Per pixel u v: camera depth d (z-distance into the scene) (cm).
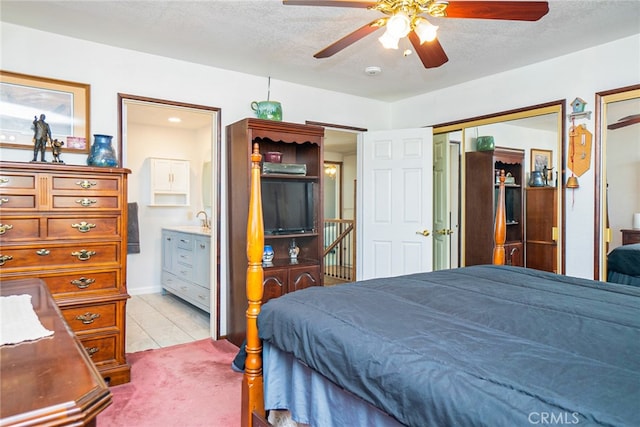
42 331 112
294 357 166
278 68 362
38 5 247
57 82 290
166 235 543
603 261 306
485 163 394
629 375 102
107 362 267
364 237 450
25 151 279
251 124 330
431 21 263
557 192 334
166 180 570
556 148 334
